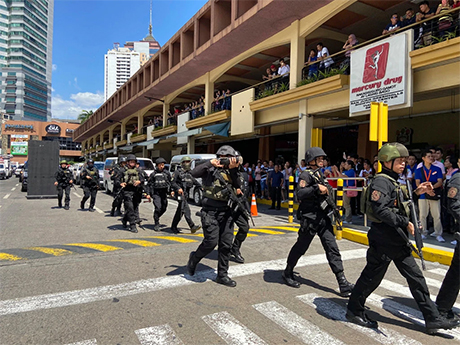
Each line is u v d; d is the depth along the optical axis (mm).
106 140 47656
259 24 12508
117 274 4535
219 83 20891
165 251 5758
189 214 7320
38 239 6699
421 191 3125
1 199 14469
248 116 14391
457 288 3232
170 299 3746
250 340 2895
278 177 12047
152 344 2785
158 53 21234
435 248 6125
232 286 4184
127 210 7574
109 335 2914
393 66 8219
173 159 15672
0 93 112750
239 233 5262
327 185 4125
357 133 15406
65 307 3469
